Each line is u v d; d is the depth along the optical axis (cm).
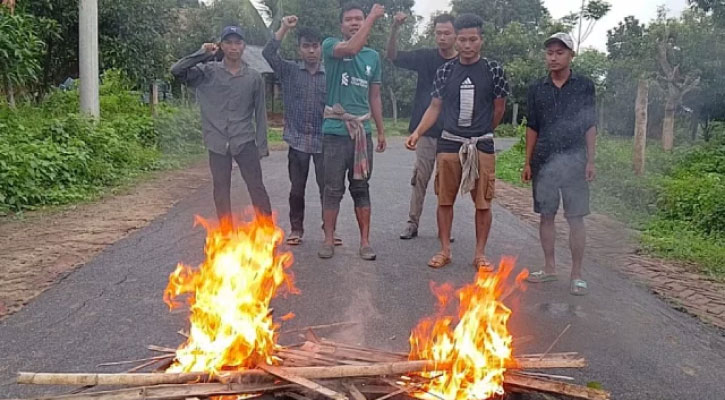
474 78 578
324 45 605
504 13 3089
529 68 2891
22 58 1160
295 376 303
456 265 614
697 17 1914
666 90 2108
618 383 371
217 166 648
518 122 3809
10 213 848
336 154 611
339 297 511
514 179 1377
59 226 773
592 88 534
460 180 595
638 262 659
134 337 426
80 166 1059
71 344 414
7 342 416
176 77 625
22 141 1069
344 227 778
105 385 311
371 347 407
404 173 1432
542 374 356
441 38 678
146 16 1688
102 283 544
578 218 534
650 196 1011
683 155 1395
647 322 474
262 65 2778
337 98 607
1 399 337
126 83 1792
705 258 671
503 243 728
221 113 640
